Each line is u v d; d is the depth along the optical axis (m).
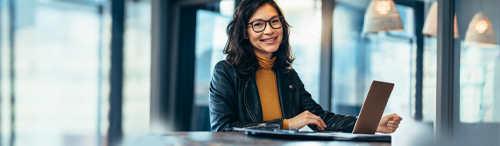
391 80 3.27
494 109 3.02
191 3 4.45
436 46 3.13
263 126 1.09
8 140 4.11
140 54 4.55
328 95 3.45
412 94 3.21
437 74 3.12
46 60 4.24
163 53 4.54
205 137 0.81
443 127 3.08
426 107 3.17
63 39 4.32
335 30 3.47
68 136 4.37
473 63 3.08
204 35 4.38
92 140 4.46
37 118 4.22
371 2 3.25
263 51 1.41
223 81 1.32
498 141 2.98
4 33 4.03
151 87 4.50
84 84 4.43
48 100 4.27
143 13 4.57
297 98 1.49
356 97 3.38
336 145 0.69
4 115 4.09
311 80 3.55
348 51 3.41
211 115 1.29
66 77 4.35
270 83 1.45
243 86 1.35
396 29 3.12
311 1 3.56
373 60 3.32
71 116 4.38
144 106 4.52
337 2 3.46
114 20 4.56
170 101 4.55
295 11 3.62
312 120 1.06
